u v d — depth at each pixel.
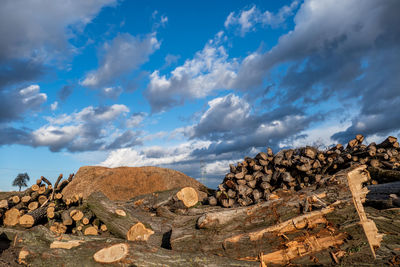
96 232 6.98
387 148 9.28
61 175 9.95
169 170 13.73
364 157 8.85
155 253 4.45
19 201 8.47
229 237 4.77
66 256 4.52
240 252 4.59
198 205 8.72
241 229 4.98
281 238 4.54
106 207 7.15
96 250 4.58
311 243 4.46
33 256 4.61
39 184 9.08
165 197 9.45
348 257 4.30
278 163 8.28
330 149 9.37
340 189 5.17
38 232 5.29
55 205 8.11
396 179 7.56
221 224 5.05
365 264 4.11
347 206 4.74
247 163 8.95
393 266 3.98
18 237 5.29
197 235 5.06
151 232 6.14
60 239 5.04
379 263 4.10
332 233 4.50
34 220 7.17
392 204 5.46
